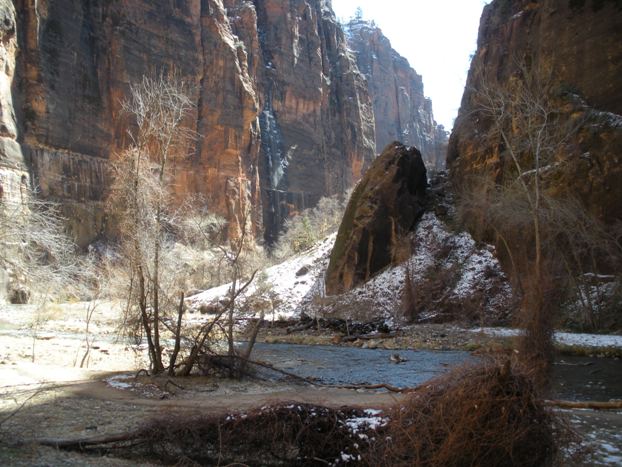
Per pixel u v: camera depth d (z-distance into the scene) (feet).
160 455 23.59
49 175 207.92
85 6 240.32
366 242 137.59
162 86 55.36
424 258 130.62
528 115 79.56
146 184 45.88
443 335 91.86
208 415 24.47
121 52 250.37
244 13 372.38
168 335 80.07
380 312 119.55
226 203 294.05
